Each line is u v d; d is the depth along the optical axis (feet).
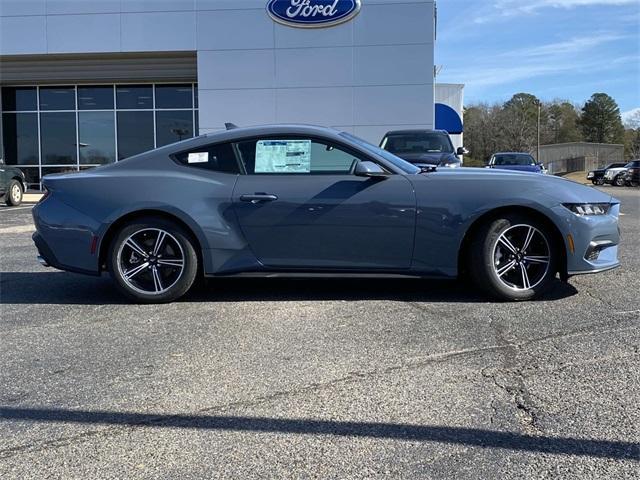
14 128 72.38
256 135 16.93
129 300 17.63
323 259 16.39
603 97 371.15
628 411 9.82
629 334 13.60
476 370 11.66
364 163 15.90
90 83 70.33
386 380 11.25
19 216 45.83
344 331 14.26
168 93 70.54
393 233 16.05
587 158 270.67
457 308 16.03
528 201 15.69
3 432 9.51
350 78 59.36
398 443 8.89
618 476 7.94
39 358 12.84
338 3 58.59
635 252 24.75
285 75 60.03
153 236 16.94
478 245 16.15
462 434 9.14
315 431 9.31
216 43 60.39
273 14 59.31
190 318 15.67
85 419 9.89
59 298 18.24
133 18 61.21
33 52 62.75
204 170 16.90
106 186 16.85
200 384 11.23
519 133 305.73
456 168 17.79
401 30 58.39
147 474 8.18
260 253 16.52
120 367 12.20
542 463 8.29
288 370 11.84
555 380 11.10
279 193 16.33
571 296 17.04
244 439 9.11
